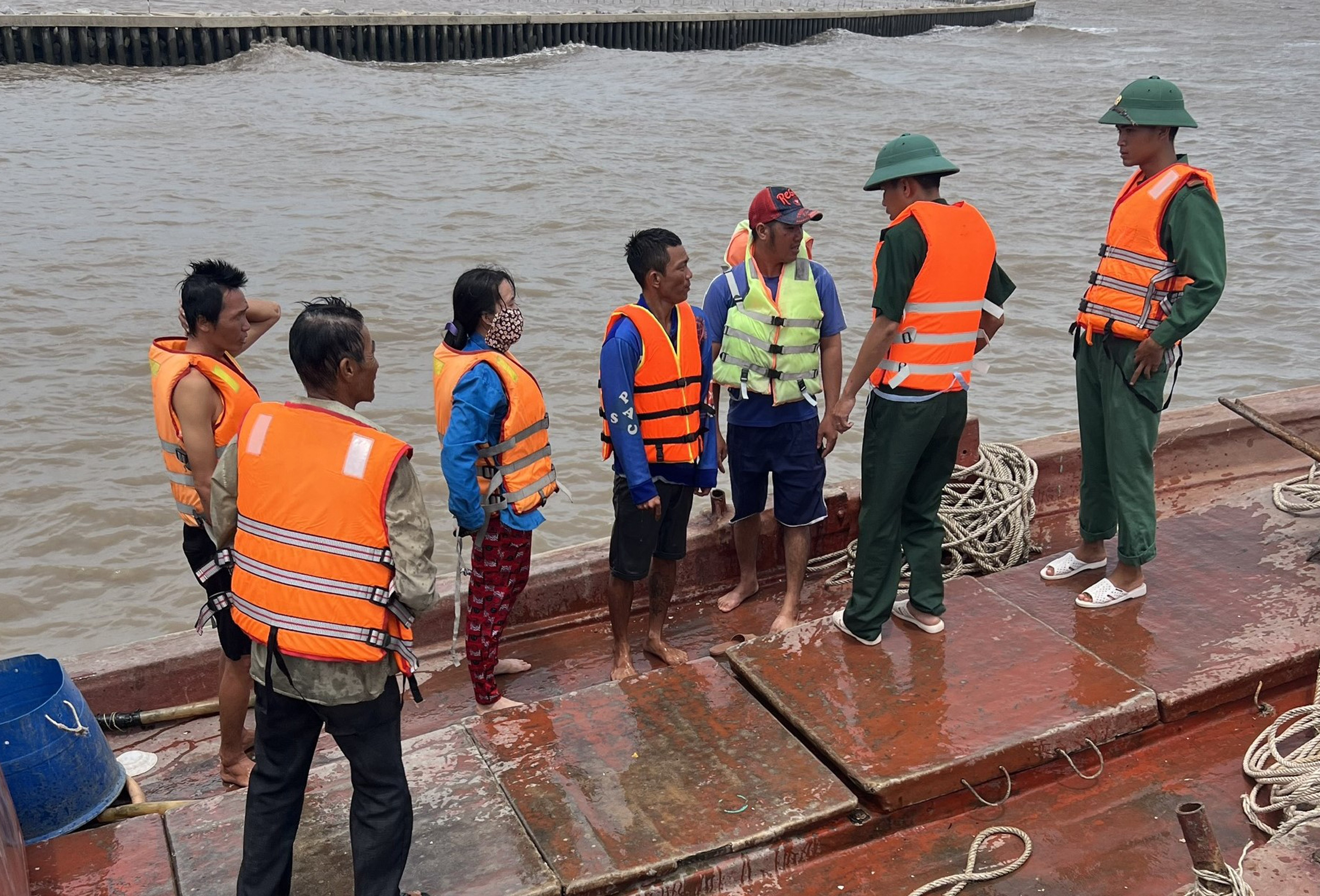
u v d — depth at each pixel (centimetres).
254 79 3072
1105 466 475
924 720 394
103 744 393
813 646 442
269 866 306
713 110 2883
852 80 3294
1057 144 2544
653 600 473
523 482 413
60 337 1209
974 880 343
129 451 984
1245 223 1850
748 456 480
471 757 386
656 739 393
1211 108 3161
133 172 1977
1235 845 357
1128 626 448
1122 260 435
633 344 418
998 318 423
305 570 287
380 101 2827
